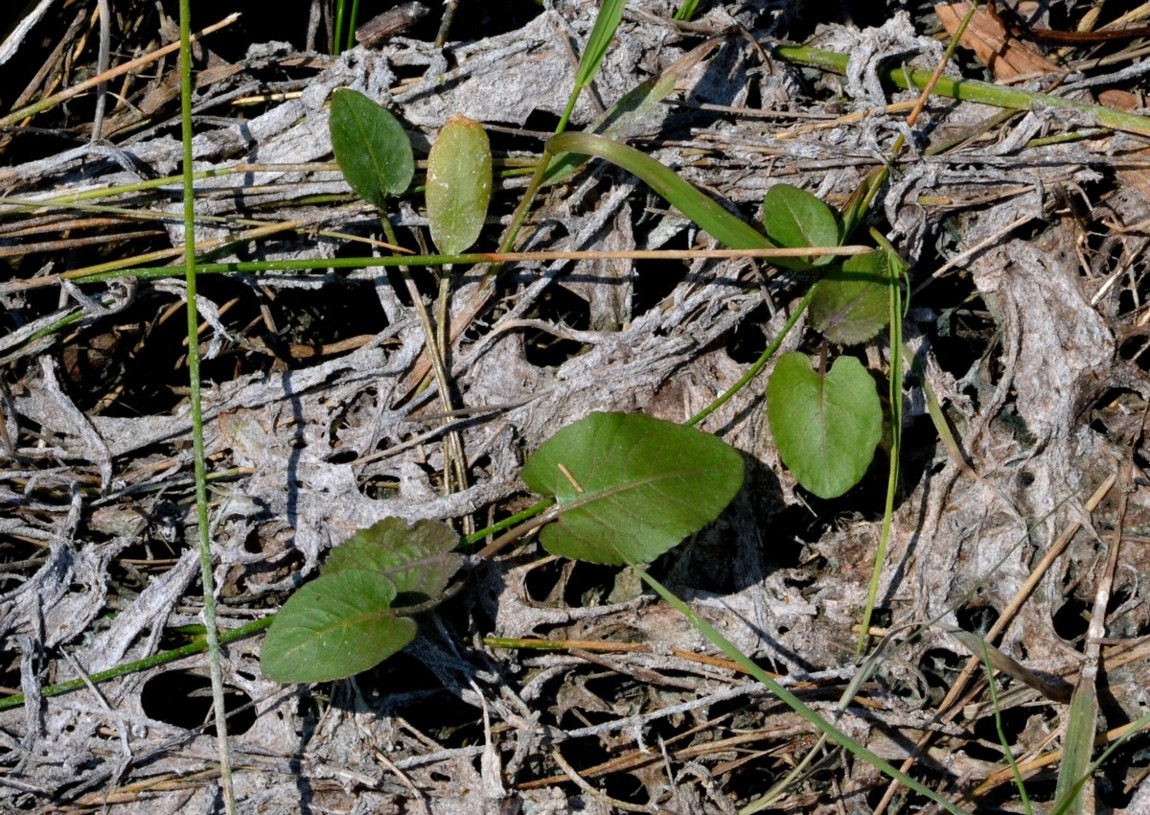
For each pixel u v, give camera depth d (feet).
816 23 2.06
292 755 1.91
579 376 1.96
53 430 1.97
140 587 1.95
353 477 1.95
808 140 1.99
